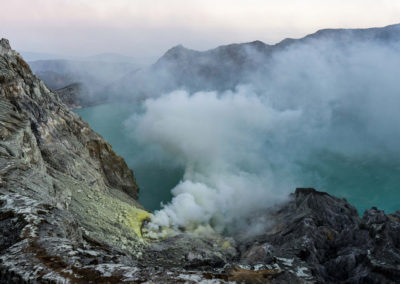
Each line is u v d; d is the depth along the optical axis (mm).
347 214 67625
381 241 42562
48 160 53656
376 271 36781
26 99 54969
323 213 67312
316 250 50250
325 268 44000
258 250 53469
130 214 60500
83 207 48219
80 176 59281
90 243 21172
